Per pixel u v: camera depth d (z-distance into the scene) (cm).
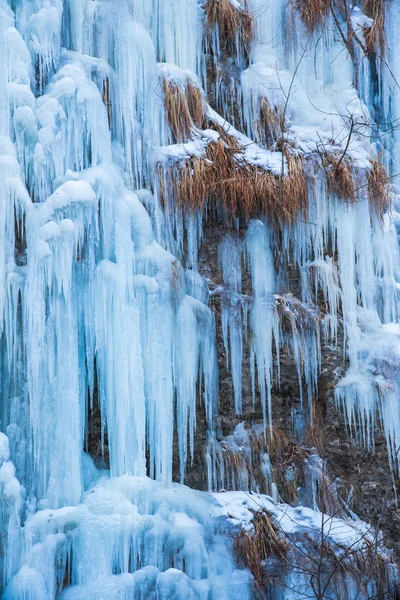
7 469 629
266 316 736
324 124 798
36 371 652
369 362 731
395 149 851
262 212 755
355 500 714
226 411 734
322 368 737
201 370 725
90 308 678
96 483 670
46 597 602
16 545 618
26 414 671
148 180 745
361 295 762
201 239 752
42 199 691
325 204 761
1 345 677
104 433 702
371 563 661
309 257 761
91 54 755
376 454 720
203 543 650
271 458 728
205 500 684
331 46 841
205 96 794
